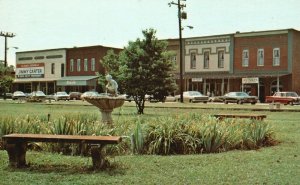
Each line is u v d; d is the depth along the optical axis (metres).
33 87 80.62
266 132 11.94
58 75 75.12
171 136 10.20
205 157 9.45
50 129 10.59
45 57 77.31
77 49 72.31
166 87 28.36
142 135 10.14
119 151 10.10
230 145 10.88
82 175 7.42
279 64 50.22
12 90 83.88
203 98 50.41
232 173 7.67
